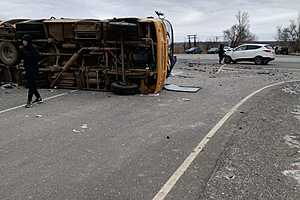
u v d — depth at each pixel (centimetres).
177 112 995
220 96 1287
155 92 1320
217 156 627
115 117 925
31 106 1055
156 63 1291
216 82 1733
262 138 748
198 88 1481
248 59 3394
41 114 951
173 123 868
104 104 1099
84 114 956
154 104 1110
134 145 690
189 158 616
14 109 1015
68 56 1387
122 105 1087
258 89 1496
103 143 701
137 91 1298
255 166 584
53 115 941
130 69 1299
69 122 866
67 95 1257
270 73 2356
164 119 909
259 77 2044
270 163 600
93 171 557
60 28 1348
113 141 715
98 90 1361
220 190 492
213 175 543
